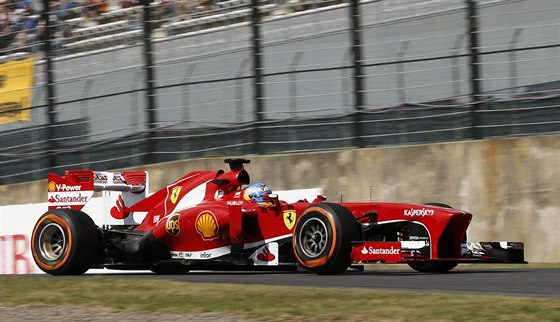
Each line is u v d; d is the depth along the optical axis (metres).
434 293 23.72
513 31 49.84
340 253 30.45
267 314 21.02
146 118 55.50
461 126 49.53
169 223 34.28
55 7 58.44
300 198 39.88
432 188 48.62
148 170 55.22
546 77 48.56
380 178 49.97
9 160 60.25
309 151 52.59
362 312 20.73
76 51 59.25
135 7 57.91
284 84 53.69
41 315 22.91
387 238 34.06
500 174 46.94
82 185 36.50
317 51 53.44
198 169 53.88
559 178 45.56
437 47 51.03
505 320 19.17
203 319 20.89
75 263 33.88
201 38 56.50
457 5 51.16
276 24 55.41
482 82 48.97
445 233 33.25
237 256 33.38
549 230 45.62
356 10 50.78
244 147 54.12
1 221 45.41
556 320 18.94
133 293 25.98
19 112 59.62
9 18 60.91
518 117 48.41
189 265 34.12
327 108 52.19
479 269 37.06
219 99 54.94
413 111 50.53
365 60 53.50
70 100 58.25
